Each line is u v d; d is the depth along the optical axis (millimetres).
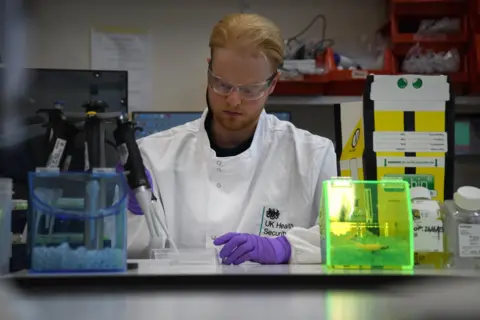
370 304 662
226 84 1475
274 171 1717
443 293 681
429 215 1087
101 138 1001
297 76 2609
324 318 631
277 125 1800
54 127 983
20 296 669
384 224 1016
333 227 1014
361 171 1409
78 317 629
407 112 1346
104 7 2961
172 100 2971
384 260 993
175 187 1673
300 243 1250
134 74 2955
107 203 871
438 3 2670
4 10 1045
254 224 1650
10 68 1033
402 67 2688
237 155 1669
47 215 856
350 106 1519
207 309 651
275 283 702
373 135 1340
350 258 994
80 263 821
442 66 2645
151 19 2984
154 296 680
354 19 2980
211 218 1630
